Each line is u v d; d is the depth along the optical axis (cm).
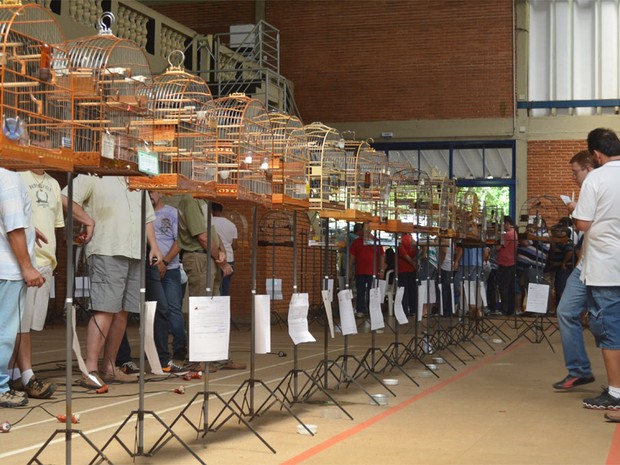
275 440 587
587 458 541
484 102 2253
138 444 542
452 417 683
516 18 2239
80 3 1520
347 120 2309
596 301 720
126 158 512
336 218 802
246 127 676
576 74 2233
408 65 2286
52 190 775
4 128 405
